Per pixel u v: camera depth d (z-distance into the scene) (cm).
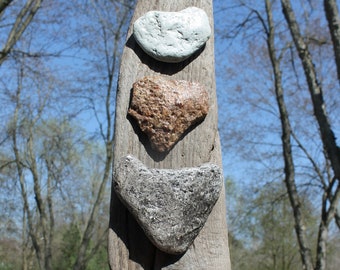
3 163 1517
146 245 274
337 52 779
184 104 280
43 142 1499
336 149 855
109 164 1424
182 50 293
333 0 784
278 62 1230
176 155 283
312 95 920
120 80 297
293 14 1012
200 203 263
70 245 1920
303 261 1078
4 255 2164
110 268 273
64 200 1547
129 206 260
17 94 1388
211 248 273
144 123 280
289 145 1154
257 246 1997
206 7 317
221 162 291
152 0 317
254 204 1479
